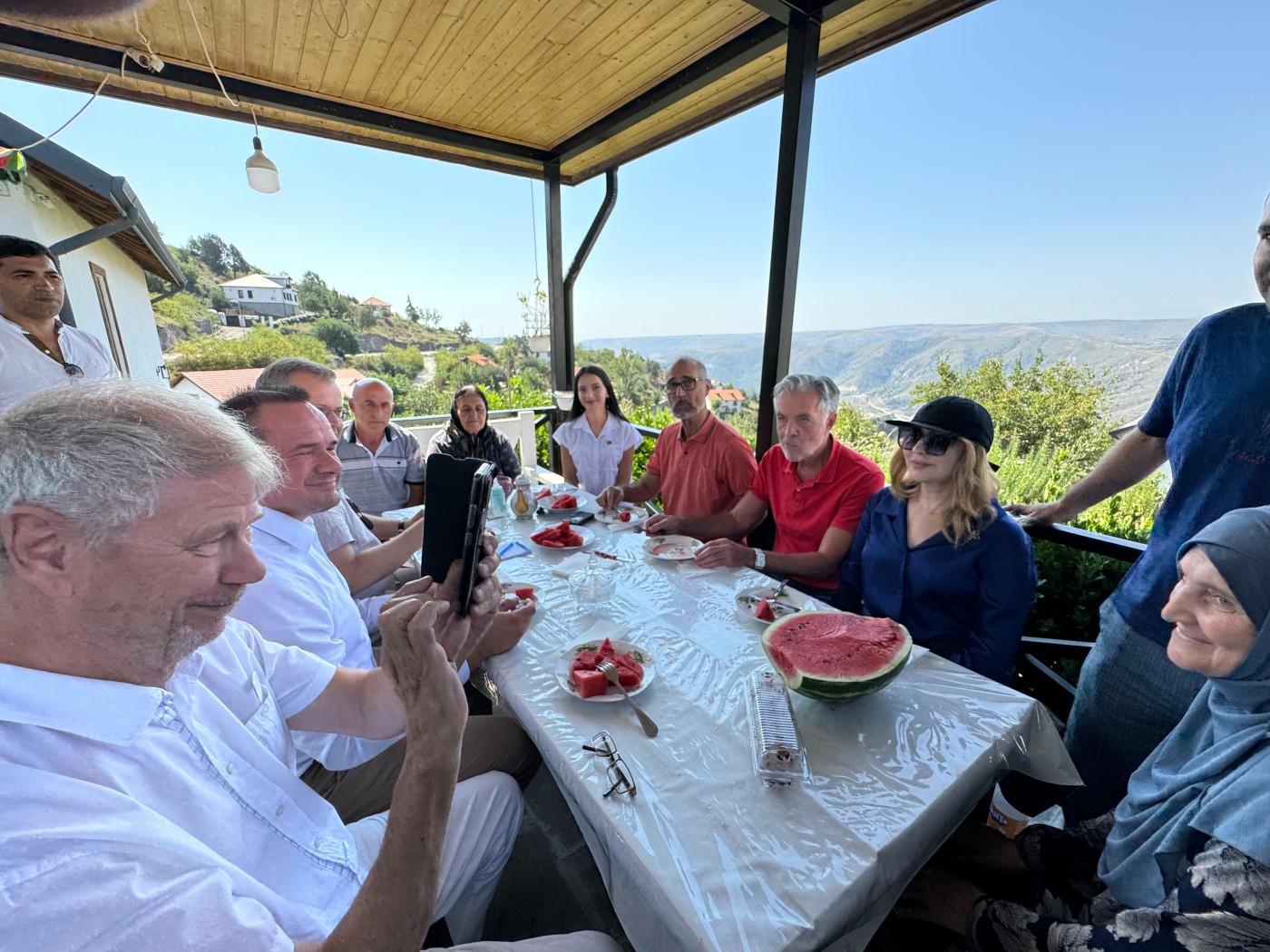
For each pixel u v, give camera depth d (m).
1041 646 1.90
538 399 6.86
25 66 2.93
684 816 0.78
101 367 3.05
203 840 0.64
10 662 0.53
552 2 2.42
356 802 1.25
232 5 2.44
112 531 0.48
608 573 1.69
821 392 1.94
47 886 0.42
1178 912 0.63
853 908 0.66
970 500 1.40
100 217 5.67
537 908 1.44
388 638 0.63
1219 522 0.79
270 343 30.05
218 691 0.86
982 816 1.38
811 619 1.18
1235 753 0.73
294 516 1.33
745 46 2.66
